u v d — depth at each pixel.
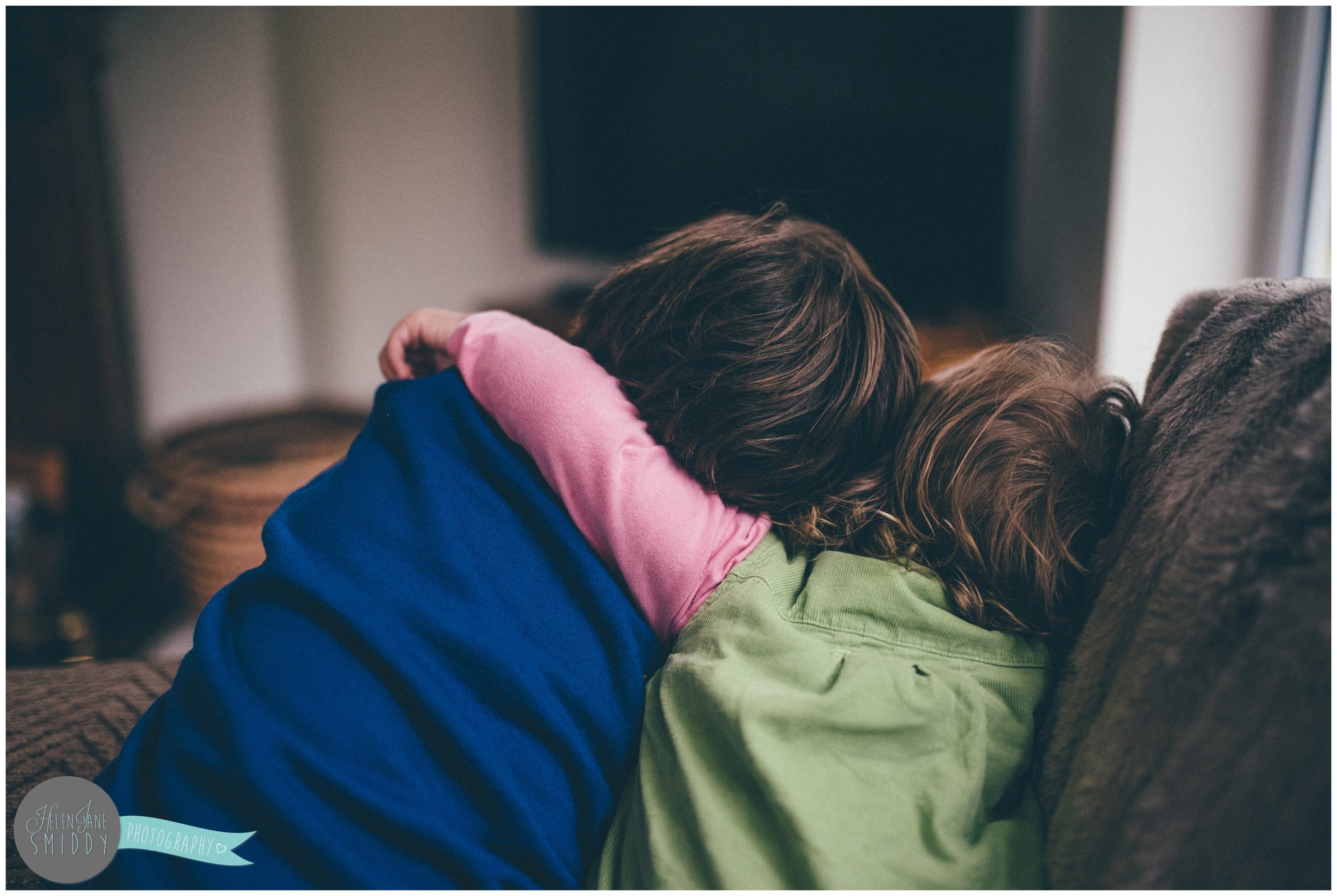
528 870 0.46
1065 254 1.31
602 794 0.49
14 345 1.85
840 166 1.57
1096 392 0.58
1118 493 0.53
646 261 0.62
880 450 0.59
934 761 0.46
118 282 1.91
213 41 2.12
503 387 0.55
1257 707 0.36
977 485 0.52
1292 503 0.38
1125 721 0.42
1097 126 1.21
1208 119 1.16
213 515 1.54
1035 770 0.48
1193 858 0.36
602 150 1.97
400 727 0.46
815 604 0.52
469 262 2.27
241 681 0.46
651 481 0.52
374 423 0.57
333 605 0.47
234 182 2.22
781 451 0.55
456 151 2.22
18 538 1.72
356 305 2.43
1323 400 0.40
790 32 1.59
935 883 0.42
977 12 1.35
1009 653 0.50
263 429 1.90
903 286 1.52
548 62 2.02
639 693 0.51
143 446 2.03
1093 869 0.41
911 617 0.50
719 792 0.44
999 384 0.56
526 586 0.51
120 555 1.97
